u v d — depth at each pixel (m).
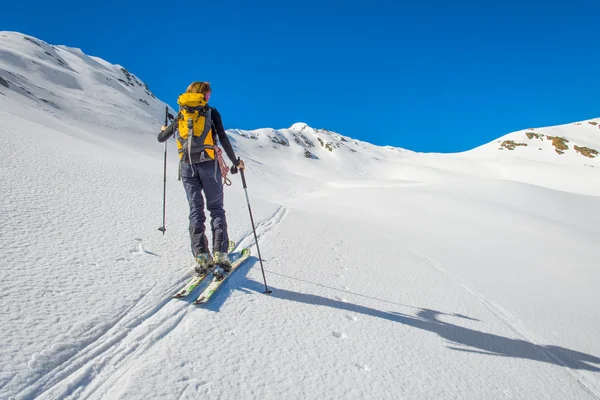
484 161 146.38
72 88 78.06
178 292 3.02
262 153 138.88
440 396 2.35
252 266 4.12
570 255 11.23
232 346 2.39
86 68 96.12
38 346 1.99
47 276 2.76
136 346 2.22
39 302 2.41
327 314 3.23
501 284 6.20
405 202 22.19
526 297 5.62
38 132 11.84
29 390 1.70
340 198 25.48
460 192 28.16
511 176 122.88
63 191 5.11
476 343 3.38
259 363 2.26
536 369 3.12
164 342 2.30
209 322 2.65
